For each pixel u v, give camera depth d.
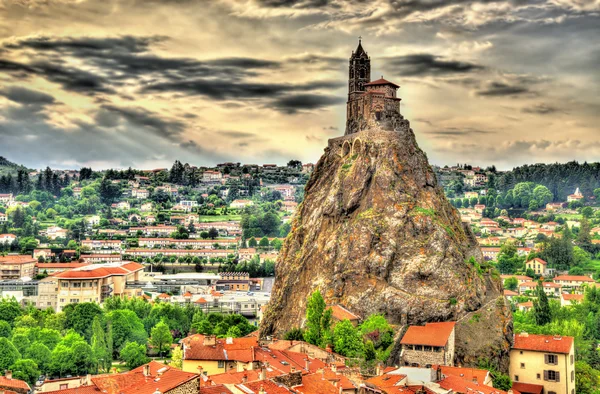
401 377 192.12
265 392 143.38
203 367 196.62
